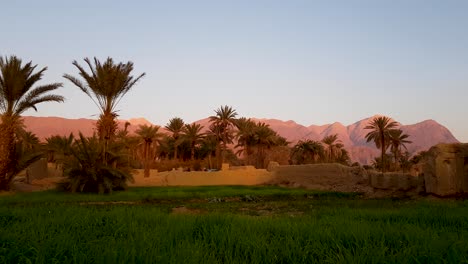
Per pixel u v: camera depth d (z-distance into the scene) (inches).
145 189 1325.0
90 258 189.0
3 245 223.0
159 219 350.6
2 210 422.6
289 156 2502.5
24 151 1050.1
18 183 1304.1
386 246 221.1
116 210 425.4
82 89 1088.2
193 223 311.0
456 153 806.5
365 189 1221.1
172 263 183.0
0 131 997.2
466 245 214.2
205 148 2463.1
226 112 2196.1
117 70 1087.0
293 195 1111.0
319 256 211.2
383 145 2036.2
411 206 593.3
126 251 190.9
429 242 221.0
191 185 1764.3
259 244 225.6
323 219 366.0
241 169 1924.2
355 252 203.9
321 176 1456.7
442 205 557.9
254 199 973.2
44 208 454.0
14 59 979.9
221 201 926.4
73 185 1029.8
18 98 1003.9
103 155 1083.9
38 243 218.7
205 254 202.7
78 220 335.3
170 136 2544.3
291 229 282.0
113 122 1131.9
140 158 2331.4
